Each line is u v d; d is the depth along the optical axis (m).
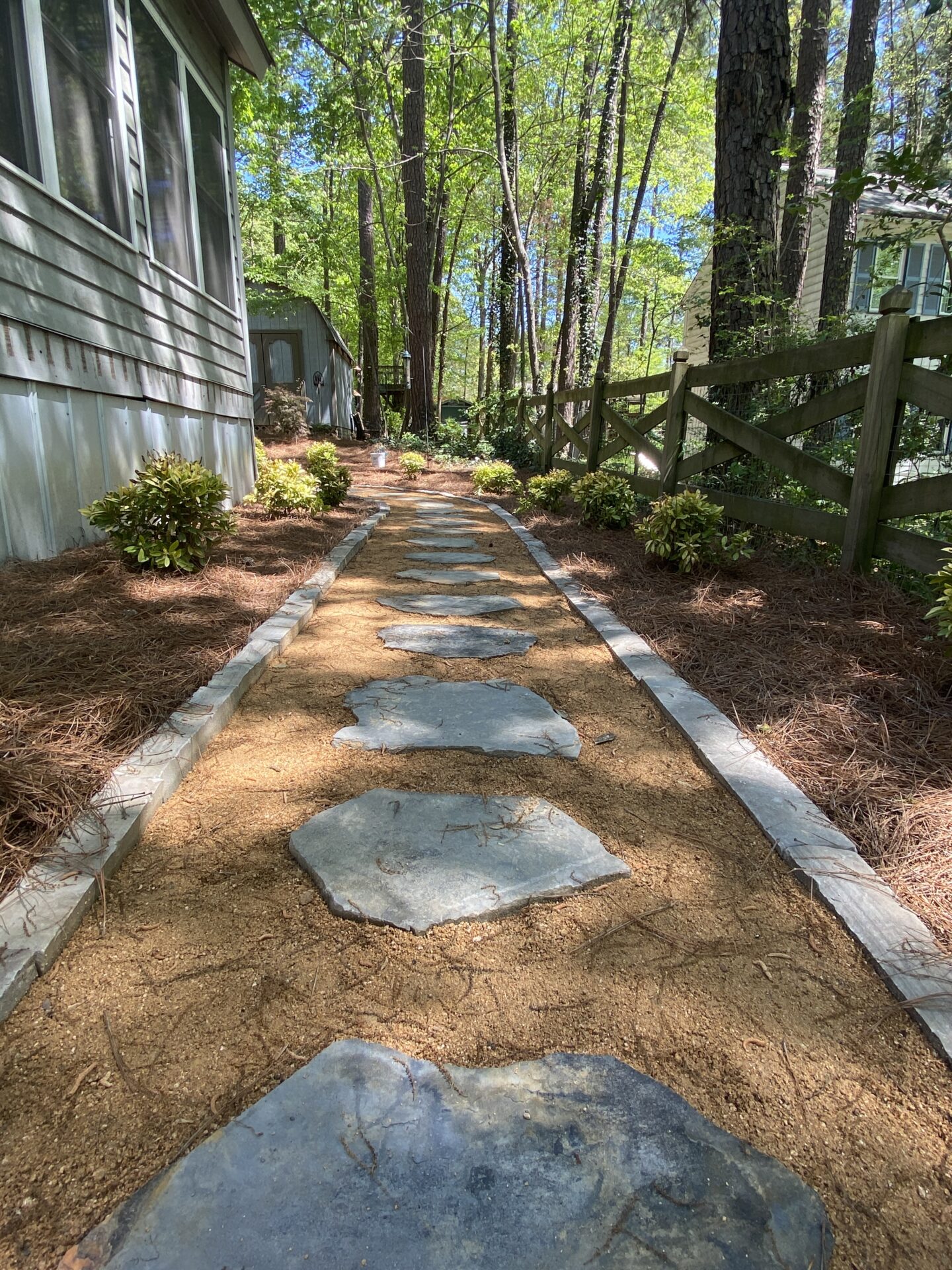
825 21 7.84
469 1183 0.95
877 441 3.27
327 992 1.30
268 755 2.17
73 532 3.92
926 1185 0.99
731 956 1.41
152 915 1.47
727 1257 0.88
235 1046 1.18
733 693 2.56
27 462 3.49
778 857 1.69
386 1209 0.92
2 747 1.80
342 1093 1.09
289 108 16.30
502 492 9.18
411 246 14.91
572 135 14.35
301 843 1.71
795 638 2.97
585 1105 1.08
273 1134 1.02
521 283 14.76
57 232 3.63
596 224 13.06
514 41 13.77
